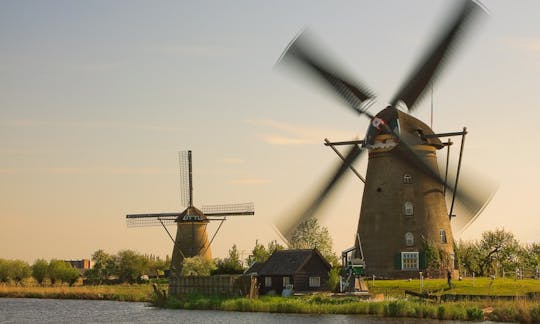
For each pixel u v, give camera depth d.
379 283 70.25
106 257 142.25
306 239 93.62
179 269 110.12
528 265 87.50
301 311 62.22
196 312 67.75
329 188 75.69
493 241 84.19
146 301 87.44
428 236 74.12
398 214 74.50
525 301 54.34
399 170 75.00
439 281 69.81
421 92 74.69
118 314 69.06
